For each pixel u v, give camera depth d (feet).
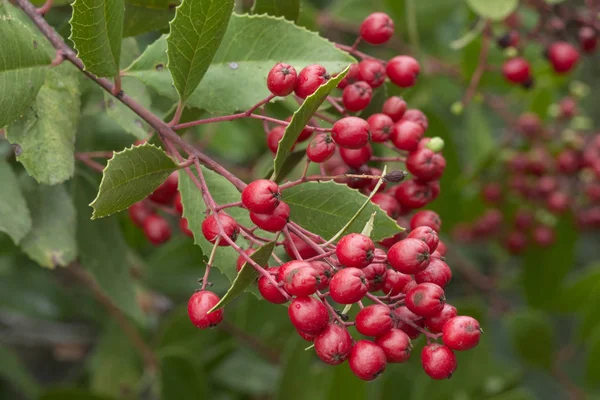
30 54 1.32
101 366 2.02
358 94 1.35
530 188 2.11
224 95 1.35
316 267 1.23
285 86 1.28
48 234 1.50
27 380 2.04
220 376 1.99
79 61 1.34
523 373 2.09
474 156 2.15
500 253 2.39
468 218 2.24
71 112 1.36
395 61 1.41
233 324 1.94
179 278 2.02
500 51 1.97
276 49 1.36
